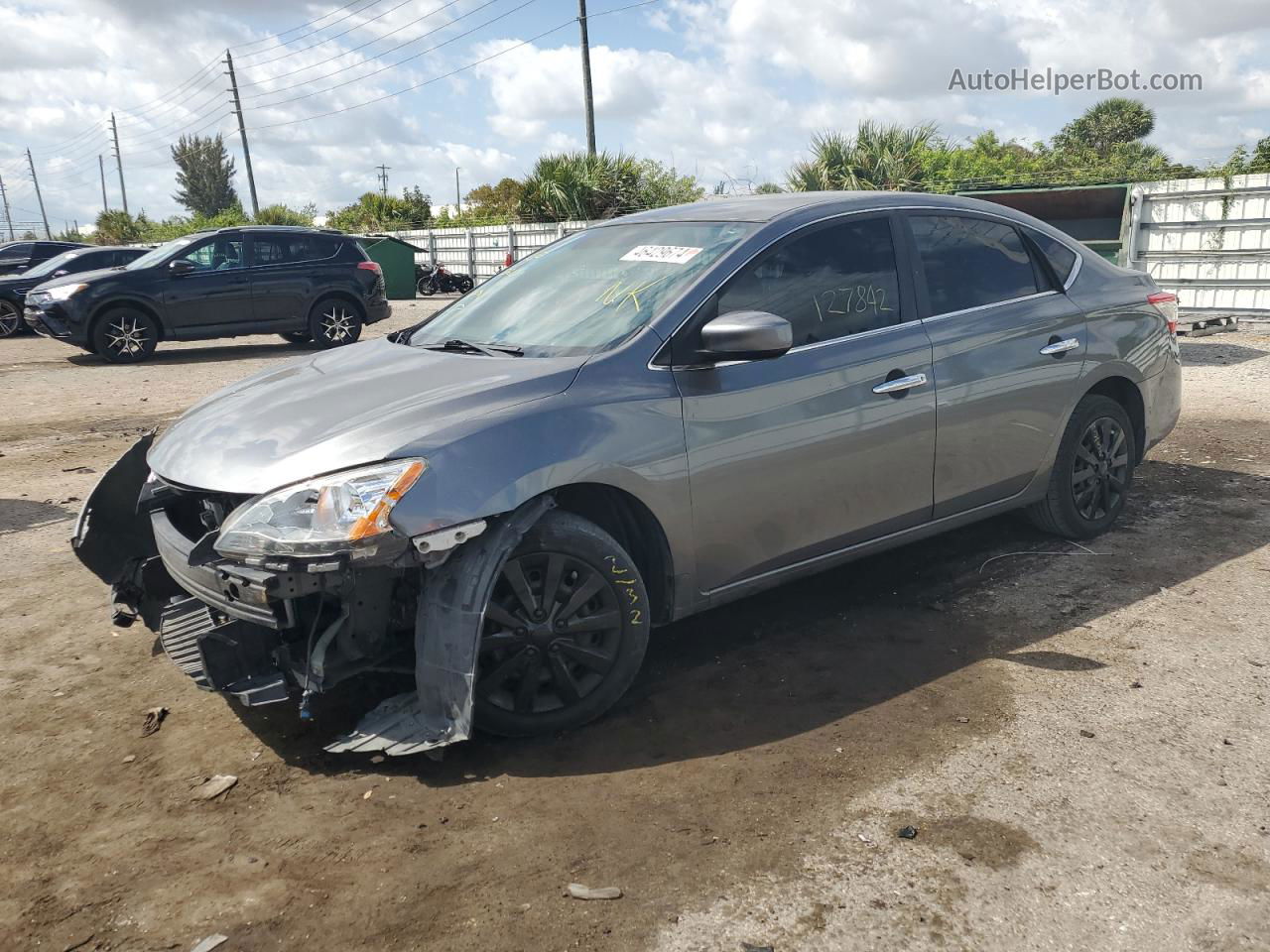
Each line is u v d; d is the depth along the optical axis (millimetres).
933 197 4301
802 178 21797
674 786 2910
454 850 2637
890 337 3883
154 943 2322
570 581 3182
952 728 3193
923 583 4445
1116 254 14195
